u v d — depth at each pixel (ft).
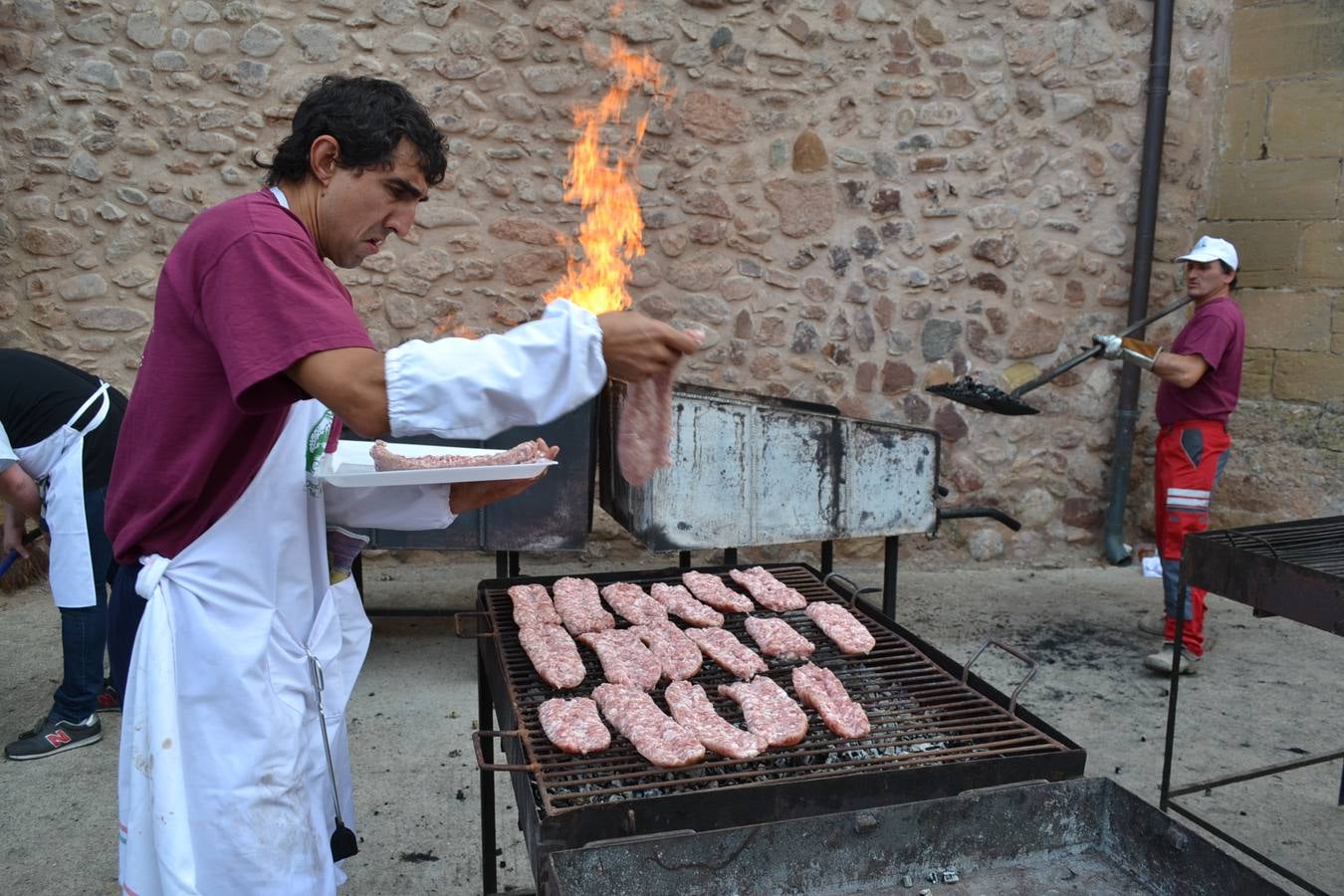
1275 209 17.47
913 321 18.21
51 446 10.56
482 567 17.85
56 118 15.92
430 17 16.40
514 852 9.26
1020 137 17.90
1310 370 17.35
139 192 16.24
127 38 15.88
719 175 17.46
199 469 4.95
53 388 10.61
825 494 12.97
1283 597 7.70
